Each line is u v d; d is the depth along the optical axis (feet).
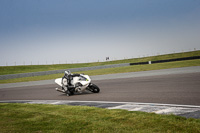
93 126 14.47
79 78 33.53
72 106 22.81
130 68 99.50
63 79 34.14
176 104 20.29
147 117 15.66
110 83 44.73
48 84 56.08
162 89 30.35
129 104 22.17
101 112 18.74
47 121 16.67
